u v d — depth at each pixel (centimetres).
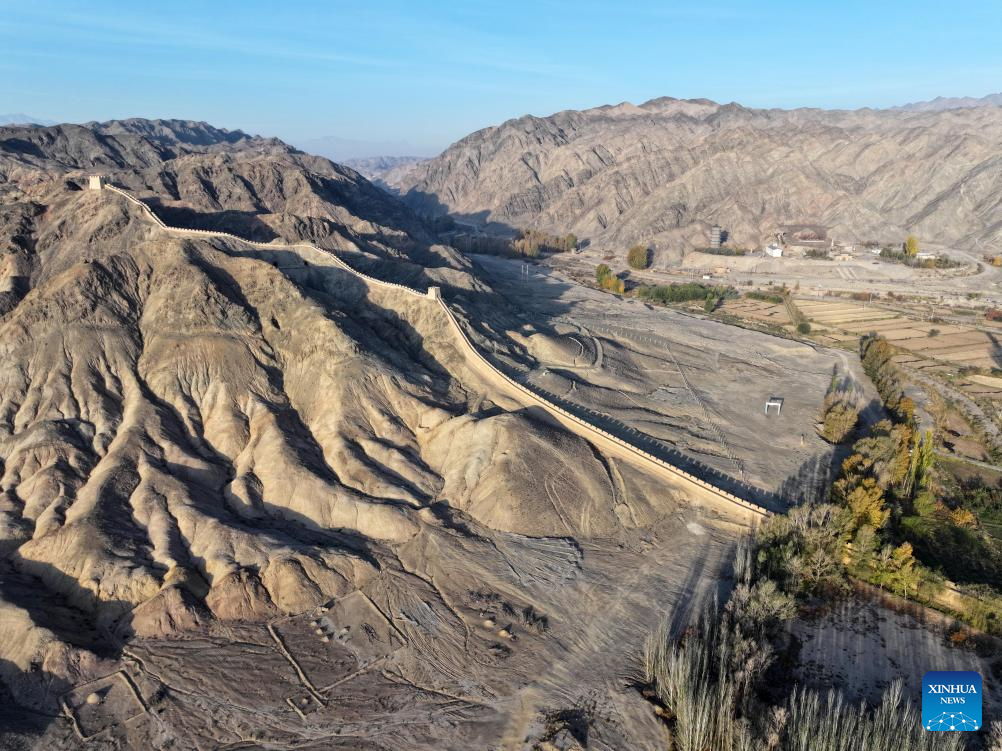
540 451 7069
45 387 6750
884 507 6919
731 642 4744
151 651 4831
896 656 5034
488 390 8450
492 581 5775
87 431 6544
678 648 4950
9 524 5541
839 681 4766
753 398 10338
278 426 7019
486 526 6444
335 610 5353
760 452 8450
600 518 6669
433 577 5769
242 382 7388
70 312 7250
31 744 4100
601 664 4950
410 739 4319
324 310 8256
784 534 6059
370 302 9681
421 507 6512
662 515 6881
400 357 8500
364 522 6250
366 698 4619
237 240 9750
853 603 5650
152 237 9894
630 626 5328
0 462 6144
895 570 5844
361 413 7412
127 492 5969
